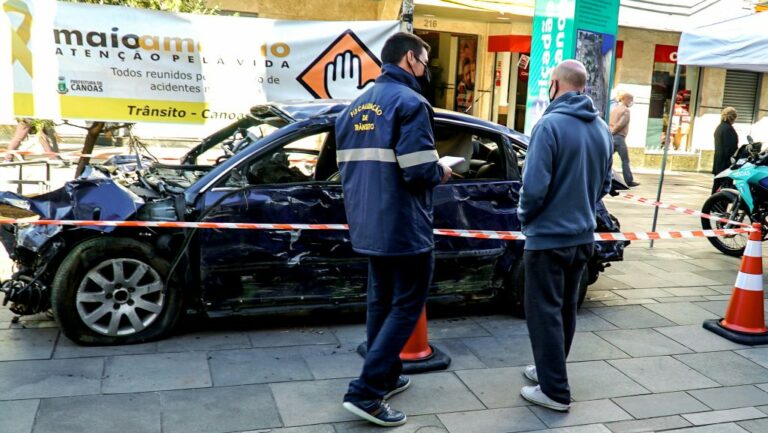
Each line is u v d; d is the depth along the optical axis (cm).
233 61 650
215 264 442
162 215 439
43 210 429
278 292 462
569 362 447
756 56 671
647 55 1583
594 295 600
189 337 460
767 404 394
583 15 687
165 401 366
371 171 338
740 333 496
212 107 653
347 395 349
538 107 730
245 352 439
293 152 480
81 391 372
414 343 425
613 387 410
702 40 727
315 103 527
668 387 413
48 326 466
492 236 482
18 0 593
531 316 370
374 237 339
